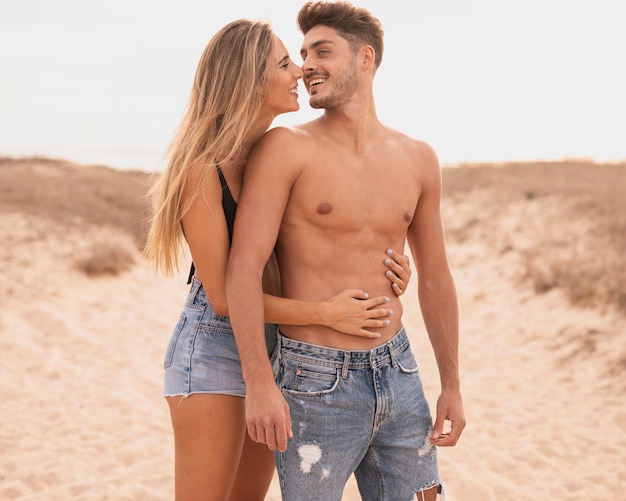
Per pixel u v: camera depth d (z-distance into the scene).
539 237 12.02
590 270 9.38
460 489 4.36
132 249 11.45
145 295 9.55
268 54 2.48
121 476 4.43
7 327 7.60
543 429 5.45
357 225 2.44
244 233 2.34
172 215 2.49
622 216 12.05
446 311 2.70
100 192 15.05
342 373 2.37
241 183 2.54
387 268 2.50
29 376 6.38
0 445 4.87
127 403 5.76
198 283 2.61
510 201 15.48
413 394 2.52
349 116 2.50
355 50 2.49
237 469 2.86
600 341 7.24
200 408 2.48
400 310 2.56
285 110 2.56
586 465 4.79
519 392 6.31
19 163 23.16
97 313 8.58
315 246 2.43
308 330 2.40
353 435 2.40
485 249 12.51
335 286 2.43
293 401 2.38
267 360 2.27
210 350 2.50
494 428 5.47
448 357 2.66
